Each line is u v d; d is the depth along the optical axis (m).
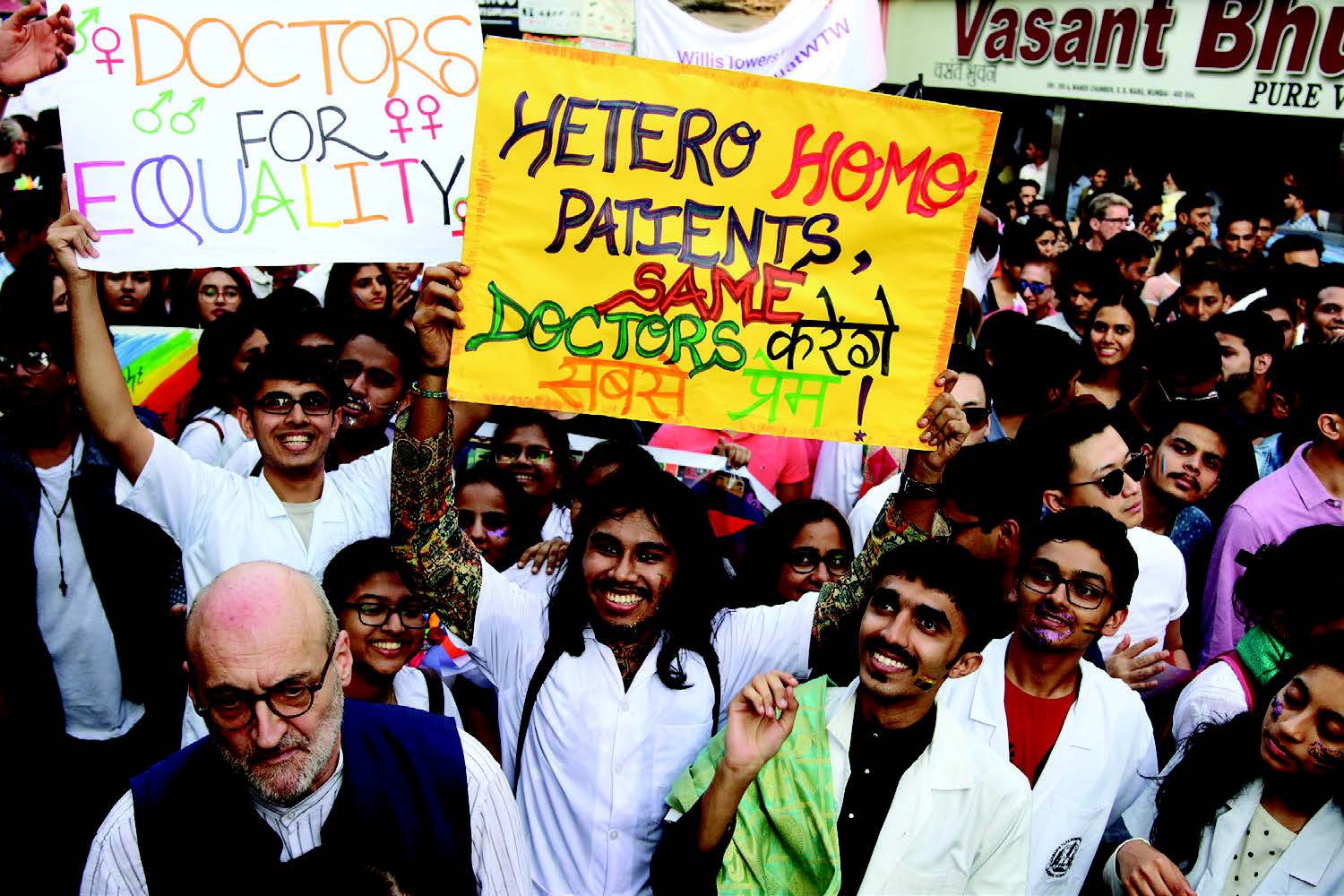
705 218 2.77
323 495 3.56
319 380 3.38
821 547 3.64
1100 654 3.51
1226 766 2.66
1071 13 12.48
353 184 3.22
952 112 2.77
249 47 3.12
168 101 3.09
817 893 2.49
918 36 13.98
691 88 2.72
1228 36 11.40
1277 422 5.46
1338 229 11.30
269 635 1.92
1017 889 2.56
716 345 2.81
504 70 2.67
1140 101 12.16
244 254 3.16
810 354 2.83
